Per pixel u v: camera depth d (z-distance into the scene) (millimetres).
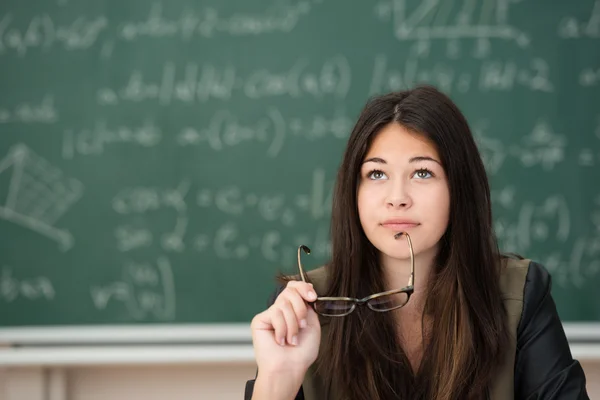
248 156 2164
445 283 1025
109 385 2176
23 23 2168
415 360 1085
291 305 944
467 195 1003
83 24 2170
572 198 2133
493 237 1091
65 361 2055
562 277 2133
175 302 2150
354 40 2166
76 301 2146
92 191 2160
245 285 2156
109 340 2115
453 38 2158
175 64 2170
